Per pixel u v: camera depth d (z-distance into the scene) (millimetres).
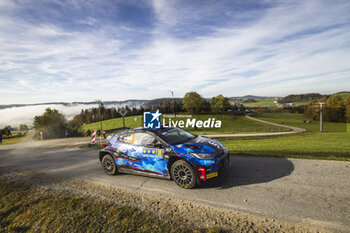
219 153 4715
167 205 3930
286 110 140250
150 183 5117
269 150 9344
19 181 6219
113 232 3344
